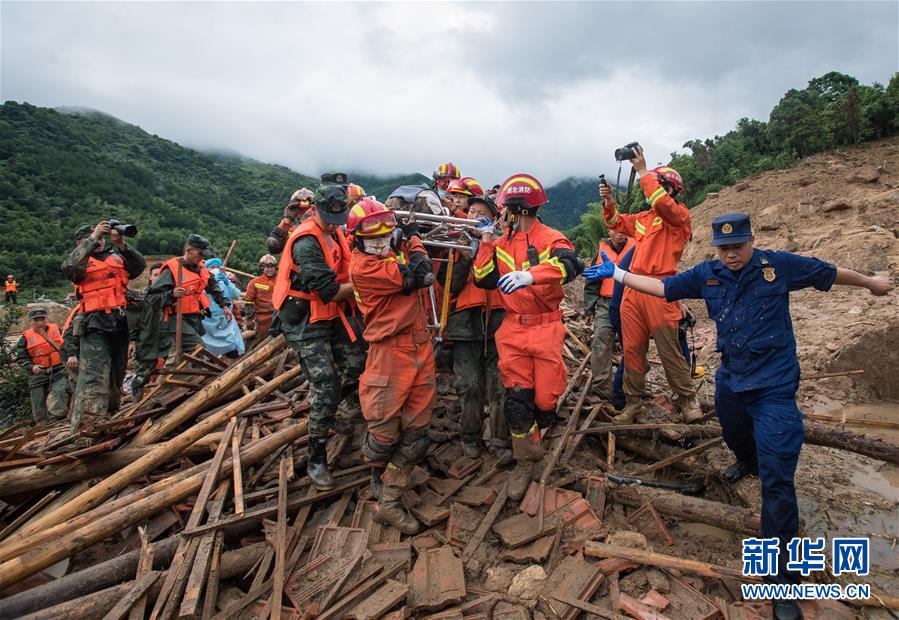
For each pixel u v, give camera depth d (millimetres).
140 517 3496
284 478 3875
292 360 6035
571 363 6230
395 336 3451
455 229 4016
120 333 5719
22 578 3021
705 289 3307
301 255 3723
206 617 2949
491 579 3182
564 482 3986
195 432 4363
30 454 4246
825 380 6477
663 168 4375
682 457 4133
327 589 2955
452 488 3951
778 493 2908
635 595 2979
